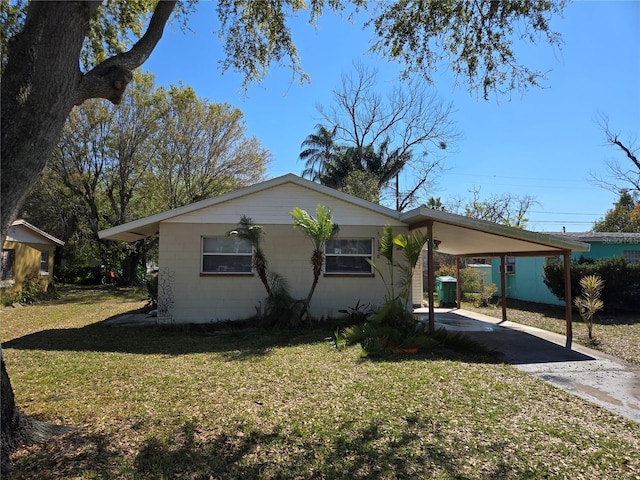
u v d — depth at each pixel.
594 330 10.02
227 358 6.73
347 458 3.30
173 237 10.55
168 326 9.93
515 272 18.19
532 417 4.27
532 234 8.40
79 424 3.89
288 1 6.76
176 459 3.23
